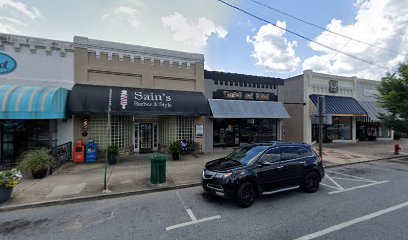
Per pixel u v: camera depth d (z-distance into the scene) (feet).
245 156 23.29
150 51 45.14
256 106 52.70
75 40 39.63
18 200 21.01
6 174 20.80
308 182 24.26
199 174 30.99
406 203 21.02
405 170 36.11
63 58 39.11
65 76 39.19
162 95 43.32
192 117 48.80
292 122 67.56
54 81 38.55
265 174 21.52
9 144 37.17
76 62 39.75
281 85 57.62
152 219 17.79
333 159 44.27
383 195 23.43
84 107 36.88
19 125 37.35
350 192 24.45
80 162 37.93
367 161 43.39
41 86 36.04
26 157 29.71
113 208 20.07
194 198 22.68
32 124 37.99
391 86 52.95
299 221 17.26
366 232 15.42
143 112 40.63
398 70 53.21
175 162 39.01
